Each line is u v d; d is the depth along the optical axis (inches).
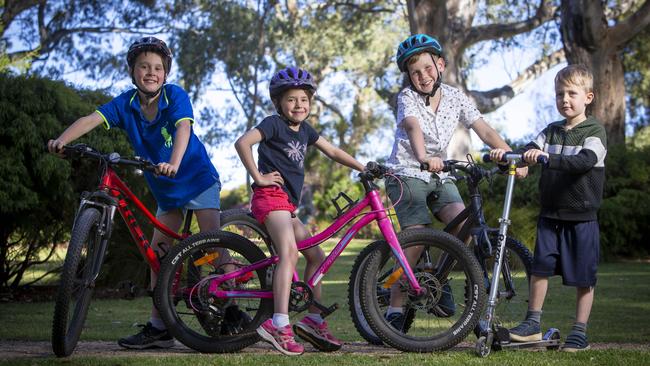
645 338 189.0
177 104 170.6
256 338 163.9
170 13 1008.2
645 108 958.4
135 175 333.7
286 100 165.8
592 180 165.0
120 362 146.1
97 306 288.2
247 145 161.3
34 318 245.9
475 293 162.4
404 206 182.7
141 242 170.4
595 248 165.6
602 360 149.8
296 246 161.8
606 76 629.6
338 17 1054.4
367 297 161.8
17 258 353.4
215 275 165.0
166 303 163.2
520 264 175.9
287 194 165.8
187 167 173.0
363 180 167.3
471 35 734.5
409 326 175.2
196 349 164.1
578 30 626.5
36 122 307.6
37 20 967.0
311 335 162.6
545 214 167.9
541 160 160.4
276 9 1086.4
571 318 242.7
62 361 146.3
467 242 176.1
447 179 184.7
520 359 150.9
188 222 174.4
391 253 164.7
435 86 182.7
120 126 175.6
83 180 328.2
